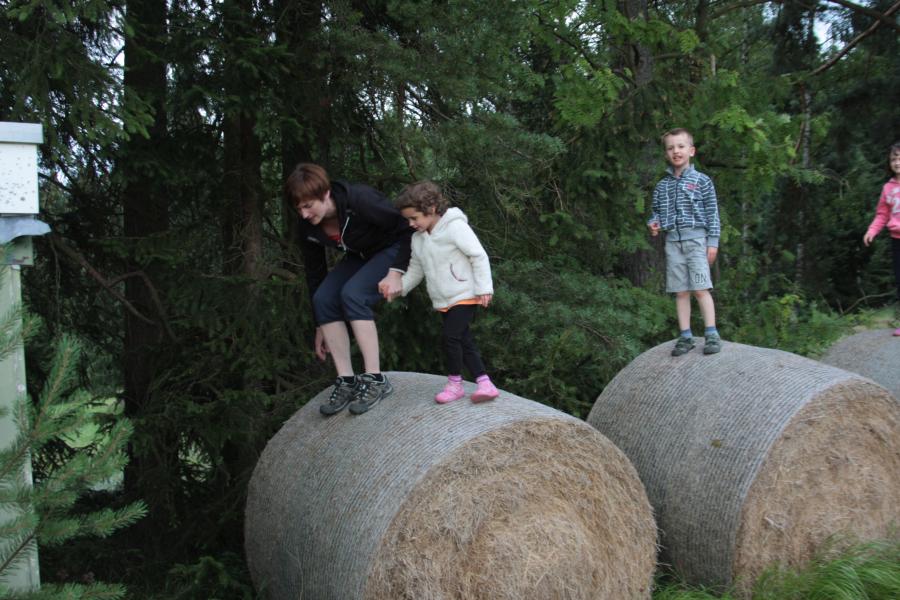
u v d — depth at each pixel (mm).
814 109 11992
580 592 3785
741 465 4219
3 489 2773
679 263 5051
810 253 12719
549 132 8547
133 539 6035
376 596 3283
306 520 3625
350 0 5797
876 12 10508
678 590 4316
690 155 5043
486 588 3523
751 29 12734
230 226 6465
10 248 3000
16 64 4312
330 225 4031
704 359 4832
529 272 6410
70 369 2889
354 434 3793
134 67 5156
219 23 5254
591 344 6379
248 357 5828
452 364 3781
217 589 4973
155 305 6195
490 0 5672
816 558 4371
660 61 7996
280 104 5484
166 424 5730
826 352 6723
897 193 6582
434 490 3408
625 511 3994
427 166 6484
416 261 3928
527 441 3660
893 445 4629
